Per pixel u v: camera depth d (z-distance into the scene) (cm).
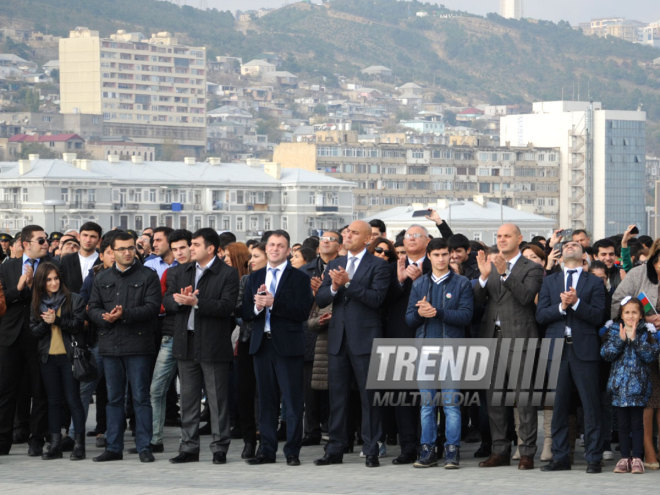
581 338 1627
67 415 1909
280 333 1706
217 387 1722
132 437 2069
